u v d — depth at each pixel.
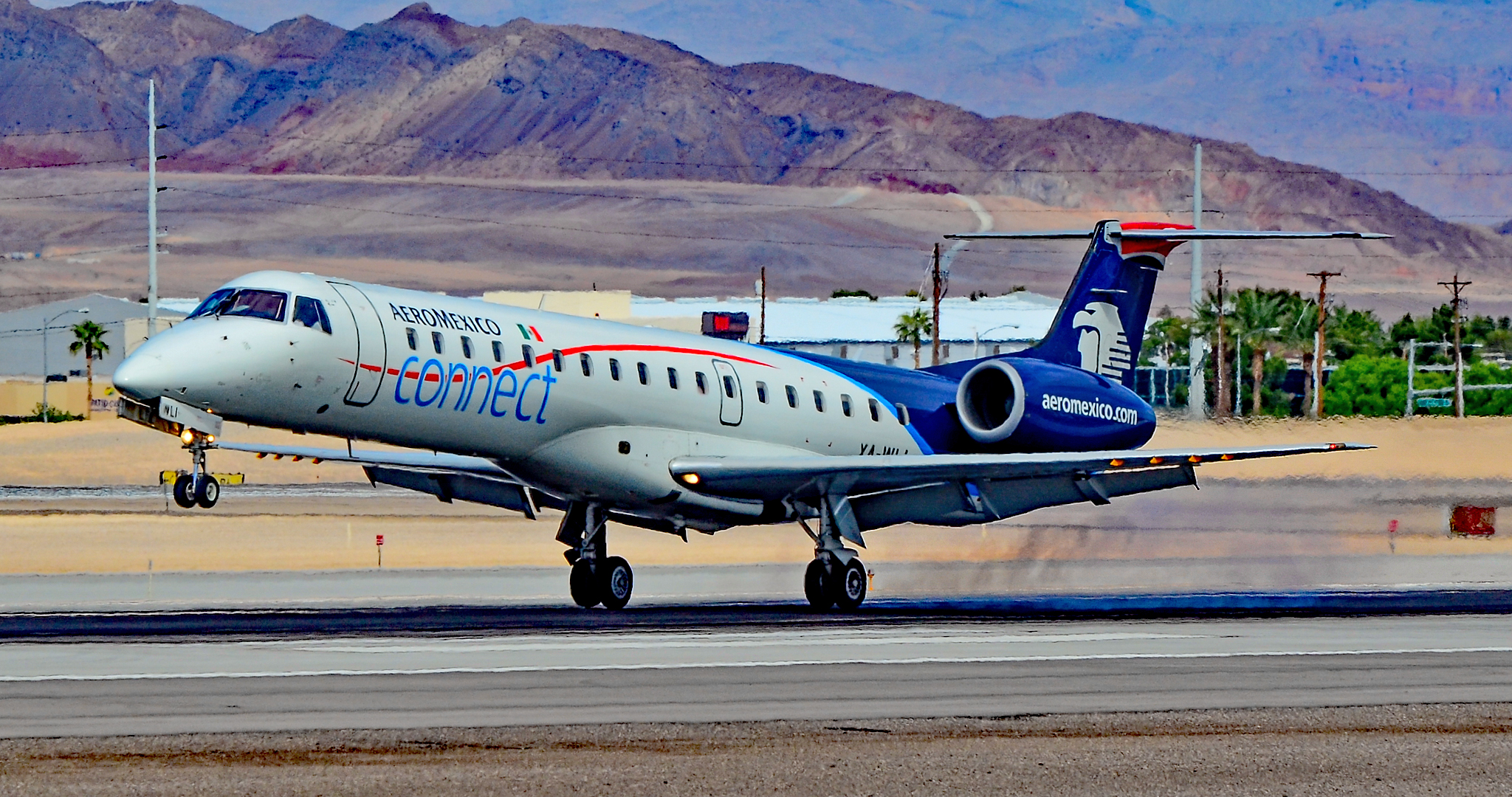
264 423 72.19
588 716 46.22
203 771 39.00
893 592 103.06
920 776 39.09
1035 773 39.41
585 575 85.50
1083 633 67.50
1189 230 102.12
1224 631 68.94
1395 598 93.69
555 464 80.31
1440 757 41.50
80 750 41.31
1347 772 39.84
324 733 43.53
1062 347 99.31
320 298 72.19
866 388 93.94
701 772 39.28
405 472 87.56
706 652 59.84
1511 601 91.06
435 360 74.75
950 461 81.06
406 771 39.12
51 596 96.12
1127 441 100.44
